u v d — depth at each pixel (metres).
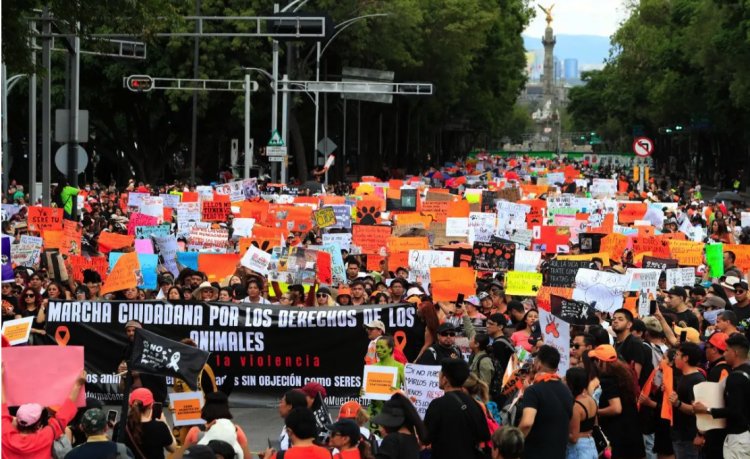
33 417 11.10
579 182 60.62
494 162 148.75
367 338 17.59
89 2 26.25
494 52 112.56
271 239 27.75
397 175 101.31
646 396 15.22
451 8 87.19
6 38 25.70
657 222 39.53
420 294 20.97
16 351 11.59
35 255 25.48
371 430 13.98
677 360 15.06
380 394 14.21
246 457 12.47
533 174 85.38
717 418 14.30
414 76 92.62
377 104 99.81
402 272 24.56
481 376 15.33
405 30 79.50
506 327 17.73
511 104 150.25
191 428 13.09
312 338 17.62
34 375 11.62
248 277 21.70
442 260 24.34
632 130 159.62
